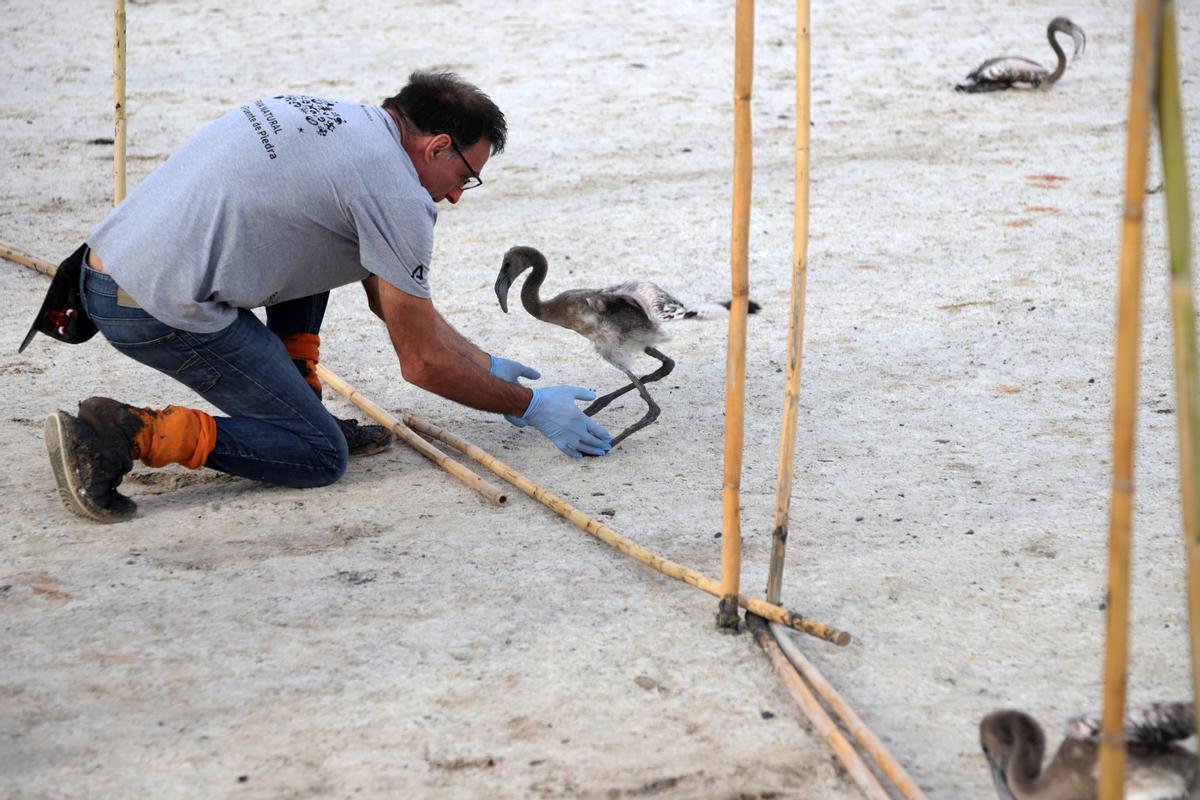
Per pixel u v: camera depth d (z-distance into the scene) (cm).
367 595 530
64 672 471
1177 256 290
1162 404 729
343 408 754
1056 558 562
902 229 1095
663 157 1330
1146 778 349
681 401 764
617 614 516
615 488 643
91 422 578
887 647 493
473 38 1855
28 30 1839
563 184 1240
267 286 591
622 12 2027
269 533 588
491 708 452
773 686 466
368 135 579
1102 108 1509
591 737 436
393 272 581
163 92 1548
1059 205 1155
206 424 596
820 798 407
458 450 693
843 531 591
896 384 776
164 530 589
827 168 1291
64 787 407
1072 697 459
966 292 941
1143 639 497
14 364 797
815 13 2016
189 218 568
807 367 809
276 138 573
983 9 2044
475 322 898
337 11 2000
